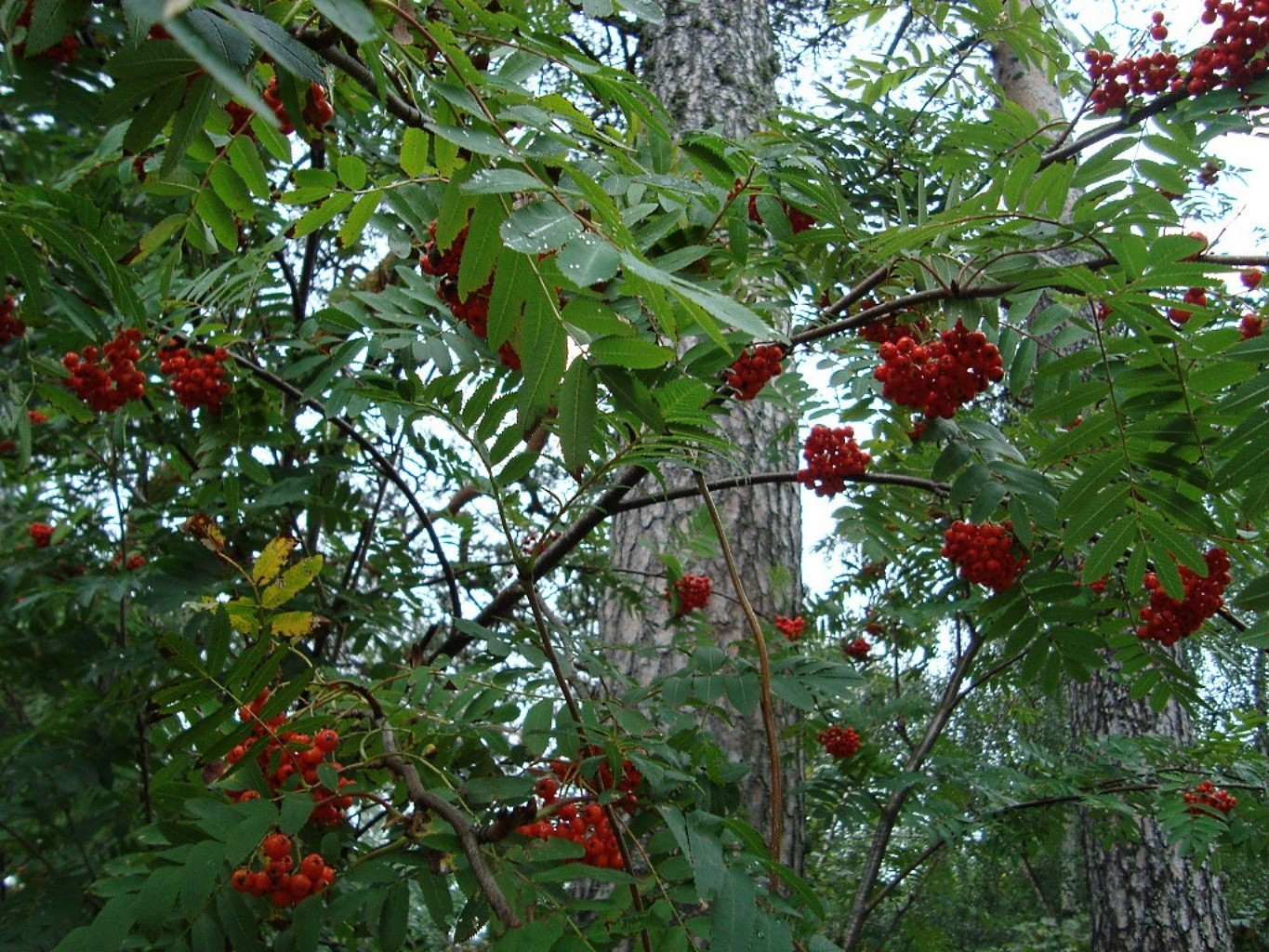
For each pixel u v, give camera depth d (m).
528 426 1.24
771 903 1.51
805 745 4.41
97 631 3.76
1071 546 2.27
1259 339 1.87
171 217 1.96
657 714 2.46
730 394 2.58
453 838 1.57
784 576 4.42
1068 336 2.42
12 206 1.80
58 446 4.12
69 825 3.05
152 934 1.29
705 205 2.13
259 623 1.66
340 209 1.48
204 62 0.47
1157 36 3.17
